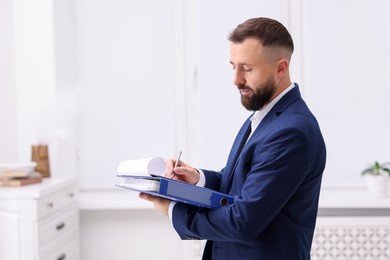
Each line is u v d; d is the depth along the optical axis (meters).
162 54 3.32
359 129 3.23
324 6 3.21
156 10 3.30
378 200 2.96
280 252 1.51
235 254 1.57
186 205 1.56
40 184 2.72
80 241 3.28
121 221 3.27
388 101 3.21
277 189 1.43
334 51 3.22
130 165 1.61
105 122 3.36
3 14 3.19
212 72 3.22
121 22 3.32
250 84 1.54
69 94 3.31
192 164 3.32
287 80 1.61
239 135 1.75
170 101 3.32
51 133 3.17
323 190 3.24
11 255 2.56
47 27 3.16
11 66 3.20
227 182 1.66
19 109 3.20
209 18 3.21
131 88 3.34
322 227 3.02
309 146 1.48
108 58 3.34
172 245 3.26
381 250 3.00
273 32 1.52
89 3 3.33
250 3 3.20
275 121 1.54
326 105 3.24
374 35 3.21
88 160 3.38
